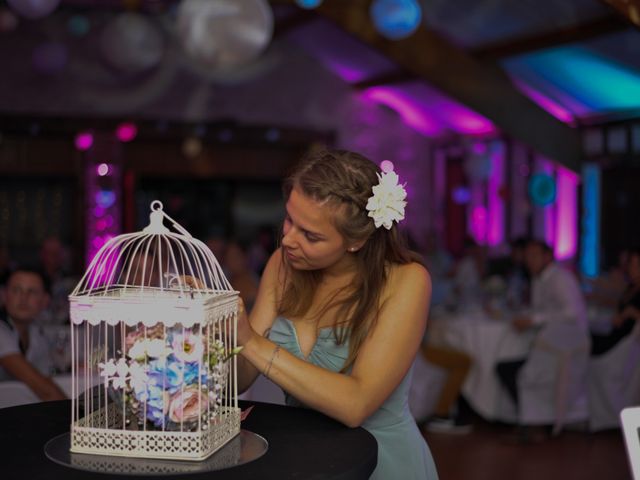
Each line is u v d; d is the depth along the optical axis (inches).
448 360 223.0
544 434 216.5
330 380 62.7
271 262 78.1
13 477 52.2
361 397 63.5
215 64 232.5
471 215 415.8
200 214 396.2
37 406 72.9
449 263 356.5
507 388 216.5
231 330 62.0
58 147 356.5
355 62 378.0
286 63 399.2
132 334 58.5
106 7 363.3
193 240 63.7
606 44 279.3
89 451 57.7
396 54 330.6
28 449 58.7
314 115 405.4
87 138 351.9
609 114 337.4
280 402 125.3
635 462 58.8
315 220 64.2
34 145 353.1
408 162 424.5
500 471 182.1
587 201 356.5
